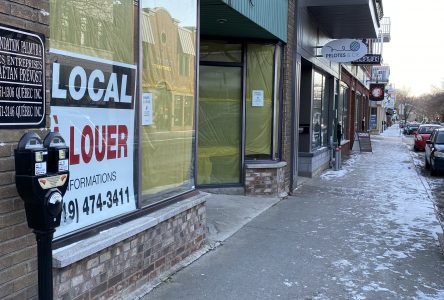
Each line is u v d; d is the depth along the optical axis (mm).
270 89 10062
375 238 7121
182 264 5480
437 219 8602
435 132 17766
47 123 3400
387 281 5301
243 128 9938
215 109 9859
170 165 5555
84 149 3965
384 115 79125
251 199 9609
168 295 4605
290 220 8070
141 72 4746
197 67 6164
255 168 9883
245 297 4672
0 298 3025
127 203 4609
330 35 16109
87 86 3982
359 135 25406
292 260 5895
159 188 5312
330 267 5695
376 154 23766
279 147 10367
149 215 4863
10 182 3062
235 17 7566
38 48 3277
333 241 6859
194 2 6016
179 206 5379
